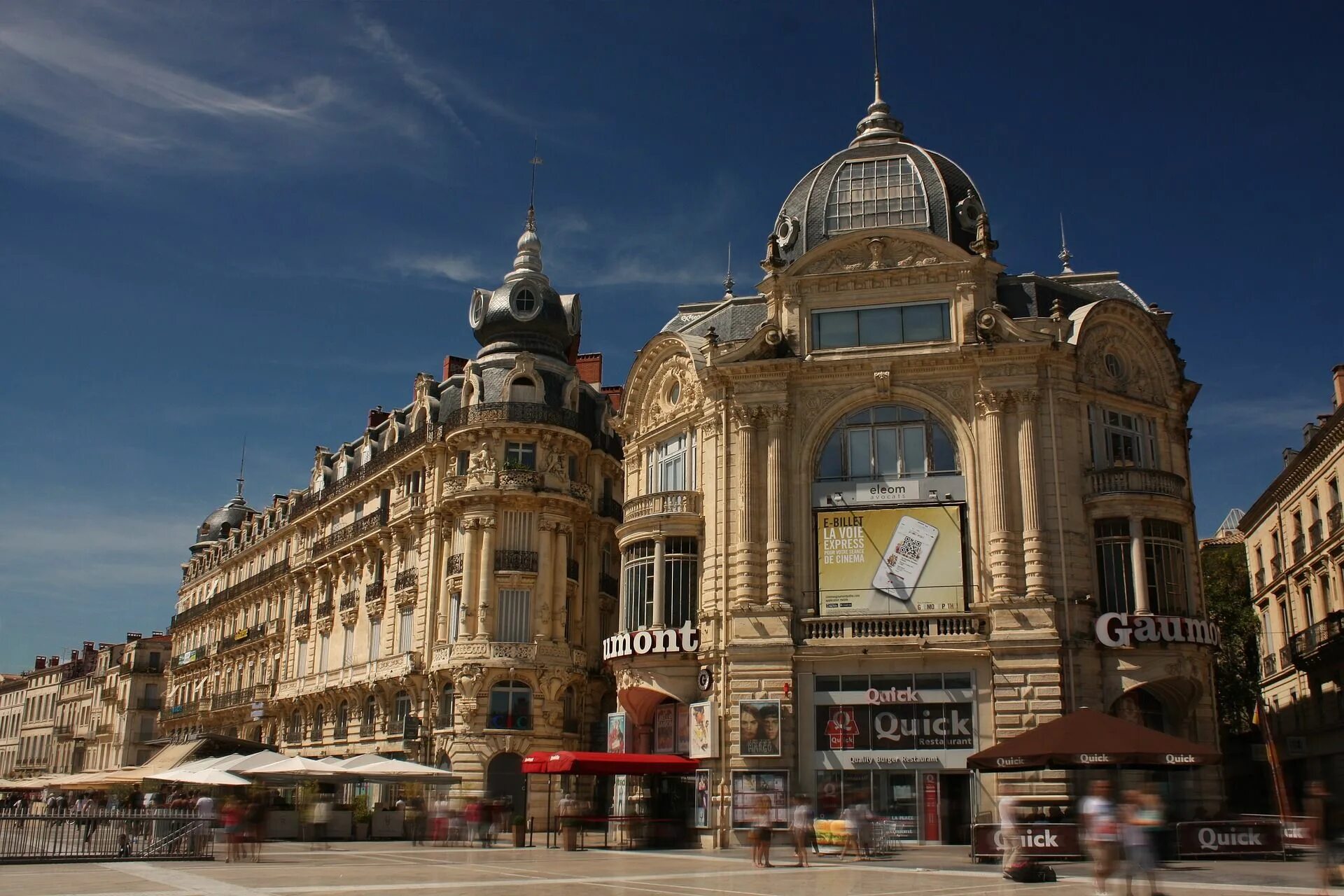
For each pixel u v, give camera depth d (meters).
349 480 66.44
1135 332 40.97
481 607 51.72
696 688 39.50
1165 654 35.75
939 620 36.66
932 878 24.47
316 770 42.34
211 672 85.31
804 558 38.53
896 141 45.50
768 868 27.77
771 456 39.19
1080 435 38.44
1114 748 27.44
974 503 37.62
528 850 36.69
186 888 21.55
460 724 50.34
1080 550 37.00
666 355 44.72
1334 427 45.62
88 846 33.69
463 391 56.47
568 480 54.88
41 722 129.50
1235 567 63.00
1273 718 56.22
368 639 60.62
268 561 79.44
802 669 37.22
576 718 53.38
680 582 40.81
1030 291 40.59
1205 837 27.83
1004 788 34.75
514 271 59.41
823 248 40.44
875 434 39.19
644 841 37.16
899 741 36.06
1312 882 22.52
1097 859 20.52
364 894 20.41
